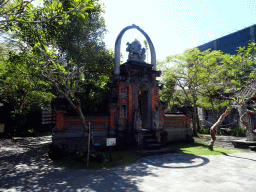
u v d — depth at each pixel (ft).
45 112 83.35
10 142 55.36
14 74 42.16
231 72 31.14
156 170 26.03
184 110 58.85
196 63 67.67
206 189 18.54
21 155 36.78
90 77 51.31
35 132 75.36
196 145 50.08
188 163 30.17
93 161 30.76
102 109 51.44
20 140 60.70
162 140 47.98
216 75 64.59
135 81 45.88
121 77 45.01
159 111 50.06
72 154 35.86
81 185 19.94
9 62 40.01
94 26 47.73
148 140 42.80
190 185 19.79
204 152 39.68
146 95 49.19
